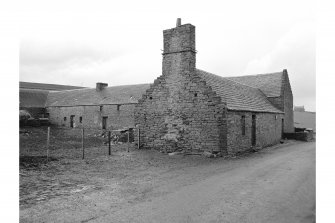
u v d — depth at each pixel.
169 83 19.38
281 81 33.91
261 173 13.23
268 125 25.80
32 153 17.78
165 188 10.52
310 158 18.03
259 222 7.43
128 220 7.49
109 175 12.47
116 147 21.38
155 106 19.94
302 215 7.89
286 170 13.98
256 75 37.69
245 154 19.78
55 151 18.92
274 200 9.18
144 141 20.38
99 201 8.95
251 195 9.71
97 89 50.81
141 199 9.20
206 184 11.13
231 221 7.49
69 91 57.50
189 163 15.65
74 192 9.84
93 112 46.88
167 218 7.65
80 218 7.58
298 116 53.44
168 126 19.34
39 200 8.92
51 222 7.28
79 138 28.91
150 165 14.90
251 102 23.75
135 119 20.80
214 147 17.62
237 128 19.08
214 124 17.62
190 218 7.67
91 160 15.80
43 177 11.77
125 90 46.31
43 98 59.72
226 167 14.66
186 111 18.64
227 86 22.80
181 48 18.89
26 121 45.97
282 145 26.78
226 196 9.59
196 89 18.28
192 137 18.39
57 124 53.72
